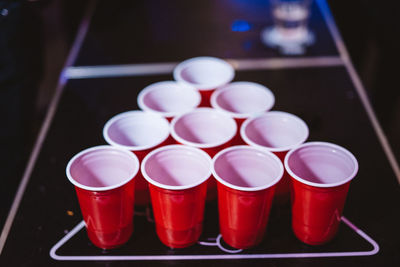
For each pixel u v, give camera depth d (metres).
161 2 1.65
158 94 0.95
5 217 1.29
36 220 0.81
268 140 0.85
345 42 2.46
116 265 0.73
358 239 0.76
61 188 0.88
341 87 1.17
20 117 1.49
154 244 0.76
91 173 0.75
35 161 0.95
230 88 0.93
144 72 1.25
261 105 0.94
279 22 1.39
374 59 2.39
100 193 0.67
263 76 1.22
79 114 1.09
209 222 0.80
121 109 1.10
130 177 0.69
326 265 0.72
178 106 0.96
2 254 0.75
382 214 0.81
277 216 0.81
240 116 0.85
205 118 0.85
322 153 0.75
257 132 0.84
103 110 1.10
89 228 0.73
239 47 1.36
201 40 1.40
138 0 1.67
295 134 0.83
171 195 0.67
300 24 1.38
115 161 0.75
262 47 1.36
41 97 2.12
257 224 0.71
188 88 0.94
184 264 0.72
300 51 1.33
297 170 0.75
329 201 0.68
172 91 0.95
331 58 1.30
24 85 1.50
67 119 1.07
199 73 1.05
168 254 0.74
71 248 0.76
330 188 0.66
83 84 1.21
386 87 2.22
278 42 1.38
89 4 1.65
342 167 0.74
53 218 0.82
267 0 1.63
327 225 0.72
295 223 0.75
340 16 2.67
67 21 2.50
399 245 0.75
